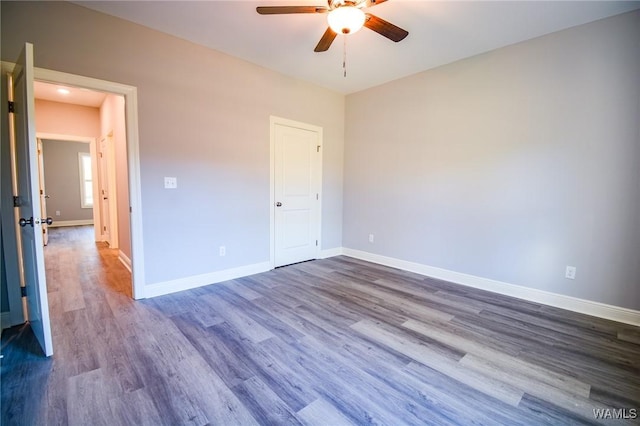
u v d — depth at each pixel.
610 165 2.55
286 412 1.50
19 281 2.40
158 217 2.97
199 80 3.14
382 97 4.24
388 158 4.21
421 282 3.55
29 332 2.28
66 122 5.27
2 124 2.26
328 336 2.25
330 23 2.05
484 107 3.24
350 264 4.34
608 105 2.54
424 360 1.96
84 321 2.45
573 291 2.78
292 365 1.89
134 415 1.46
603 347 2.14
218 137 3.33
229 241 3.54
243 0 2.37
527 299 3.03
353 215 4.76
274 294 3.10
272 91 3.80
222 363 1.90
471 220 3.40
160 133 2.92
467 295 3.15
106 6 2.45
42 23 2.29
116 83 2.64
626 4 2.34
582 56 2.64
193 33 2.89
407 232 4.03
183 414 1.47
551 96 2.81
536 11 2.44
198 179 3.21
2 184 2.30
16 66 2.09
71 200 8.19
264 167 3.82
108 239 5.49
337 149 4.76
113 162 4.99
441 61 3.45
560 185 2.80
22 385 1.66
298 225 4.33
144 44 2.77
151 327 2.36
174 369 1.83
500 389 1.69
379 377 1.78
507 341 2.21
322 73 3.86
